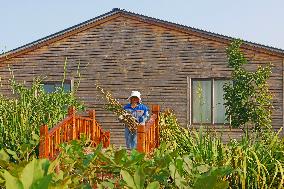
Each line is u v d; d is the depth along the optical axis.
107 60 20.45
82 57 20.66
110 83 20.36
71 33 20.69
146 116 12.50
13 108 10.22
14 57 21.09
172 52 19.95
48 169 1.69
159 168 2.03
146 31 20.22
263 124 16.45
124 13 20.25
